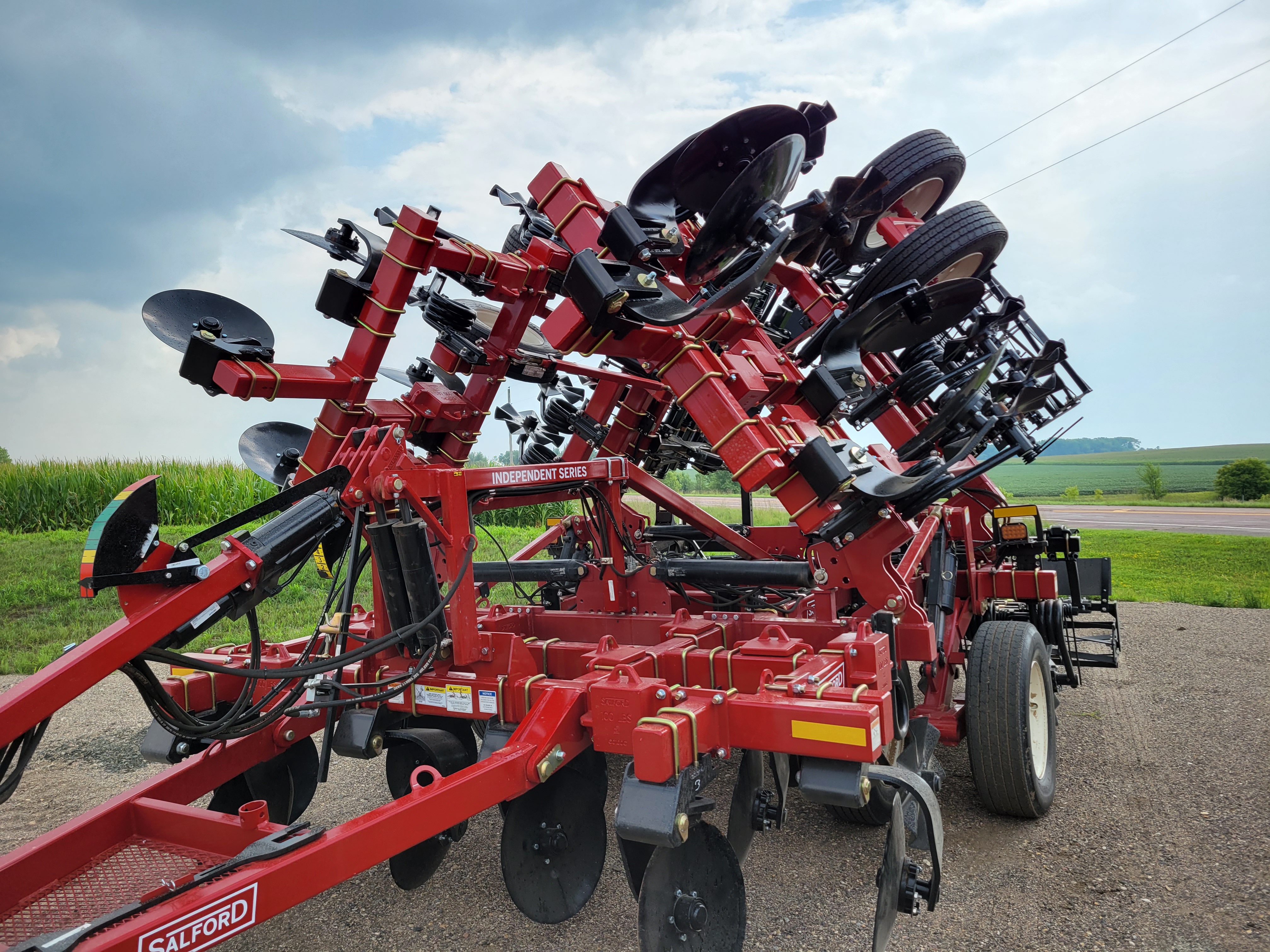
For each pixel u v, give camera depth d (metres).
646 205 3.63
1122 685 6.71
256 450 4.41
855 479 3.49
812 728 2.49
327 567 3.66
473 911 3.39
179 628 2.47
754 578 4.29
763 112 3.42
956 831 3.99
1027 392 6.18
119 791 4.97
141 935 1.76
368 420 4.03
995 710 3.91
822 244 4.97
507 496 4.41
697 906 2.63
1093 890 3.33
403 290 3.77
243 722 2.74
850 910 3.26
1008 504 6.50
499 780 2.62
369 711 3.41
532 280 4.25
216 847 2.54
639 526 5.60
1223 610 10.34
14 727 2.09
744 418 3.40
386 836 2.28
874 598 3.85
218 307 3.84
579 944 3.11
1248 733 5.30
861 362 4.05
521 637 3.85
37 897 2.41
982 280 4.80
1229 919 3.06
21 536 15.73
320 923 3.30
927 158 5.27
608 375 5.08
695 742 2.47
